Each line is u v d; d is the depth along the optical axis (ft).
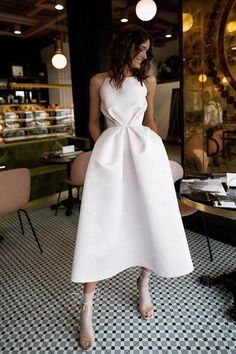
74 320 5.49
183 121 14.69
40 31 22.99
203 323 5.25
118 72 4.32
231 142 13.06
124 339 4.97
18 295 6.33
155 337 4.99
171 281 6.53
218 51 12.64
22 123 19.20
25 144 14.35
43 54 28.89
